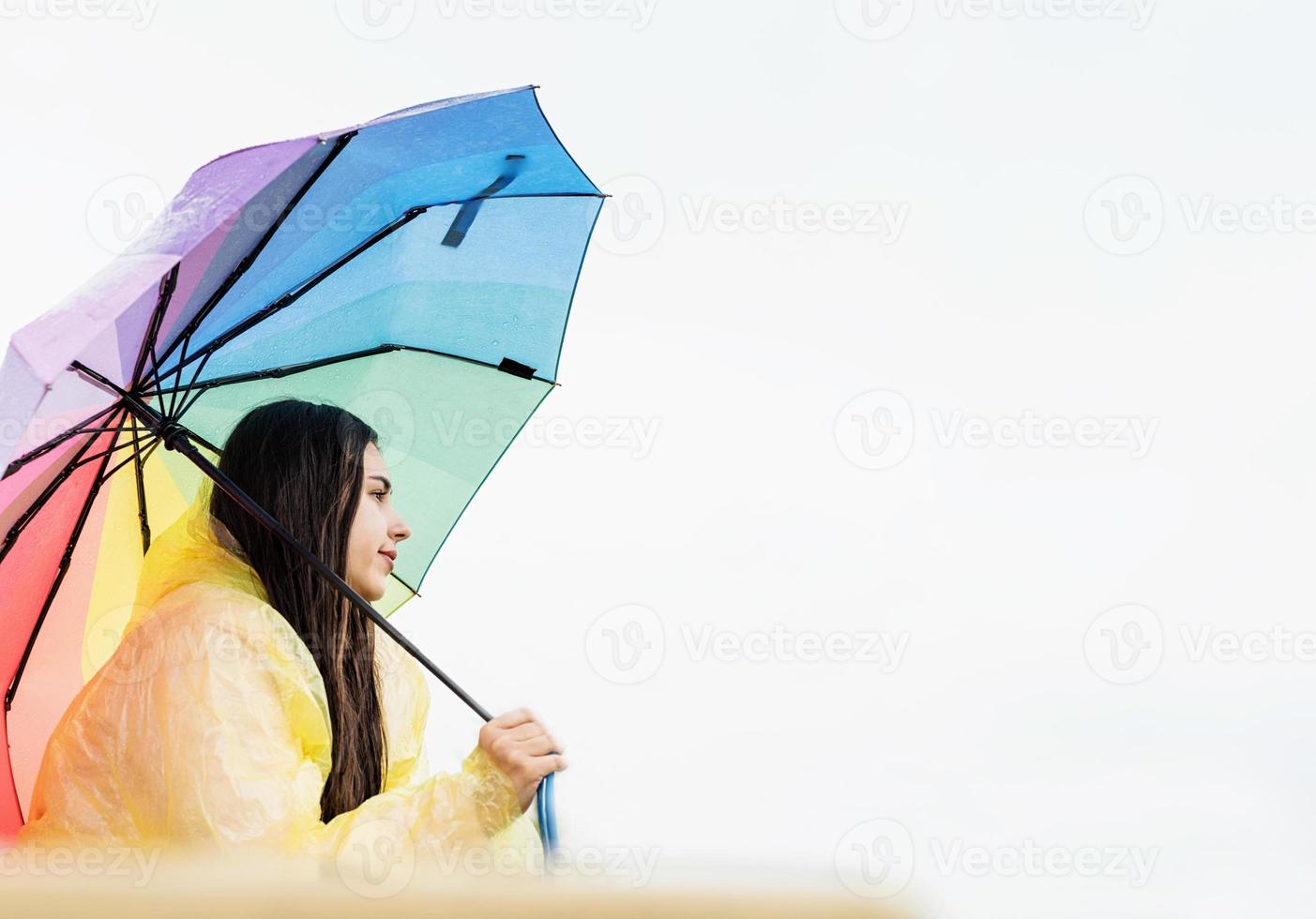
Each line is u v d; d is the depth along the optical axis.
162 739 4.93
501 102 5.80
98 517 6.08
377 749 5.92
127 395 5.61
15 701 6.07
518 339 6.80
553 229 6.66
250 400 6.35
